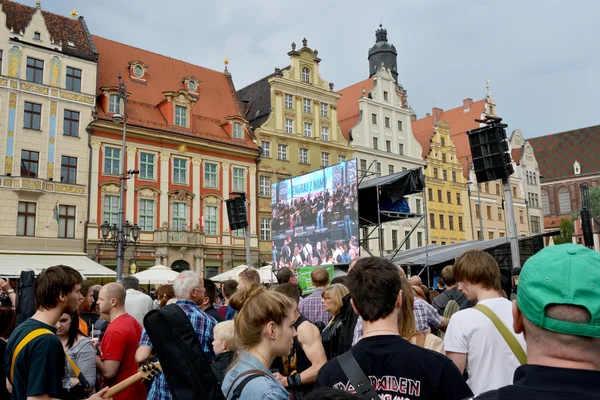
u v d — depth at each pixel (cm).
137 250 3559
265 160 4341
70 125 3438
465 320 402
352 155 4934
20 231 3148
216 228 4016
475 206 6206
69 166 3397
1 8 3253
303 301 815
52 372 379
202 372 336
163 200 3753
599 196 7756
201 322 552
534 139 10681
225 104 4541
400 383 304
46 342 384
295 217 3000
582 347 181
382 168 5181
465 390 298
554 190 9900
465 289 452
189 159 3947
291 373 592
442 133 6006
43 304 417
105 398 430
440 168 5856
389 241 5144
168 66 4425
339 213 2662
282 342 349
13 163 3172
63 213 3319
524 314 197
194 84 4350
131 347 582
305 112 4666
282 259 3067
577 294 180
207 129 4147
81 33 3722
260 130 4328
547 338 187
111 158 3588
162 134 3781
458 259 458
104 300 603
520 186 7100
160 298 886
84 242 3356
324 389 189
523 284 197
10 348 397
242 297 520
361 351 323
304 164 4575
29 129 3256
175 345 336
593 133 10012
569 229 7912
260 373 332
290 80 4581
